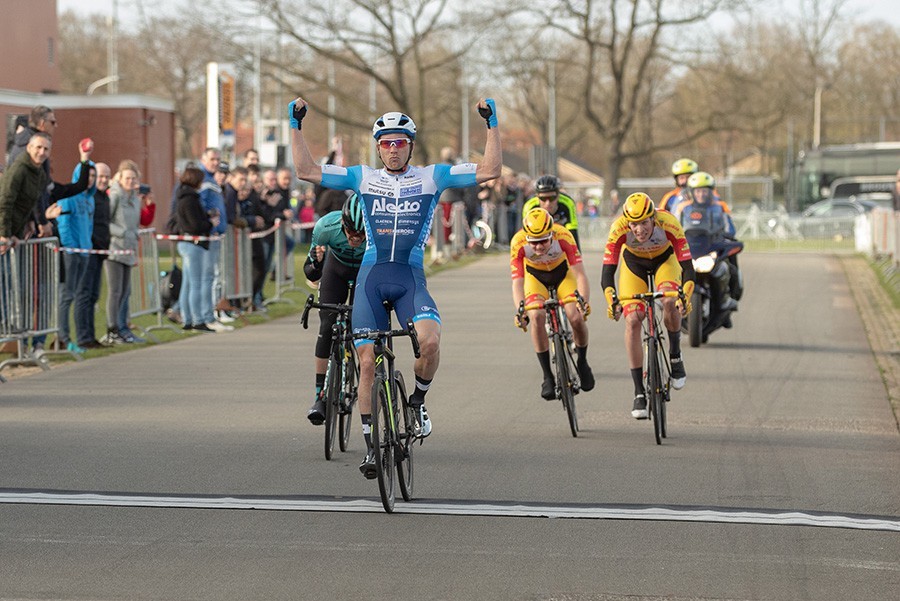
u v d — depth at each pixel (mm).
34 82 87062
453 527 13602
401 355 28016
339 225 16922
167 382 24125
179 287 34469
